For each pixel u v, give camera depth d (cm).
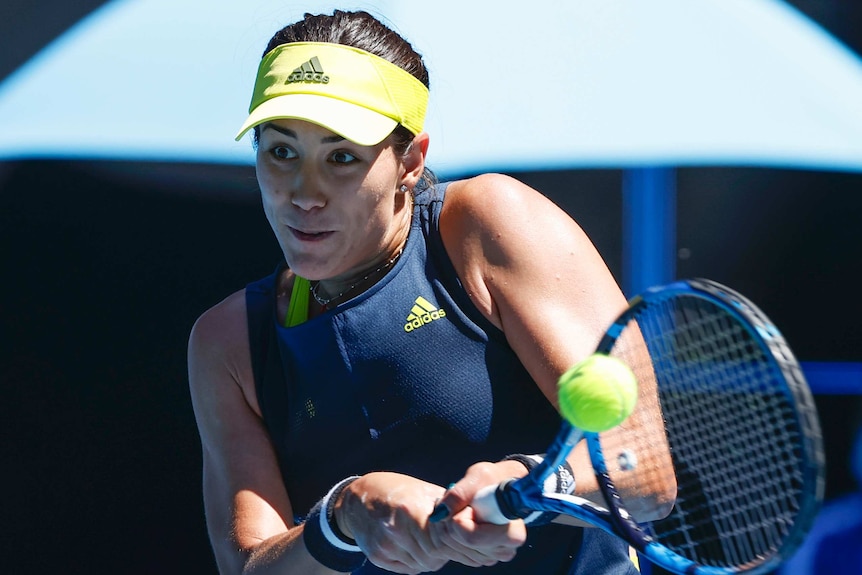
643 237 1398
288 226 714
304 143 693
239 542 758
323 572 698
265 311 796
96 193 1390
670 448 698
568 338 701
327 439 755
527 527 748
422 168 764
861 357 1409
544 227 736
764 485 638
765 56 1397
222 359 805
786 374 524
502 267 723
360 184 699
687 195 1402
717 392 735
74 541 1416
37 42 1388
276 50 746
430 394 725
